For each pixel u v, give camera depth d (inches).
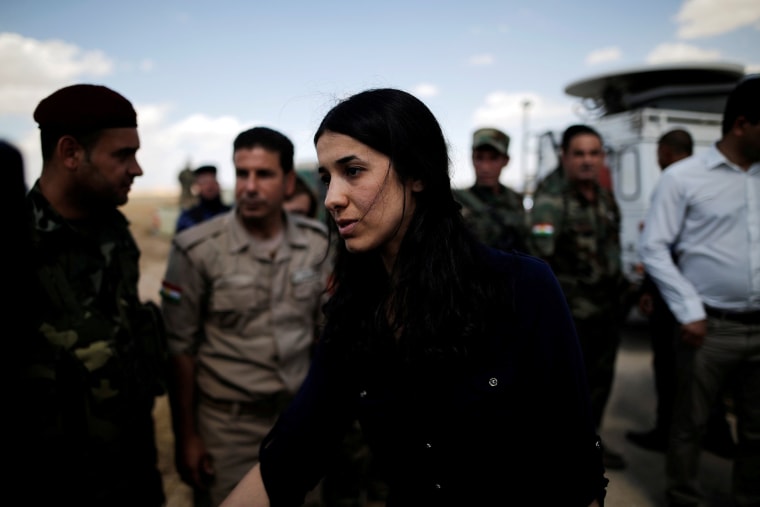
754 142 77.0
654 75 231.9
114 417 47.6
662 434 119.6
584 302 103.0
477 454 33.1
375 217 31.3
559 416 32.8
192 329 69.7
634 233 212.7
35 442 40.5
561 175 108.1
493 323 32.4
